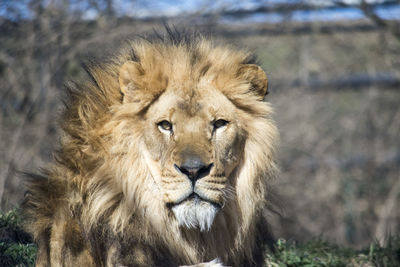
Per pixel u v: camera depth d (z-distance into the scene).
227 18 23.97
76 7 21.73
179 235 7.24
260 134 7.52
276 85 27.81
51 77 21.30
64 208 7.30
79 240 7.21
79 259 7.21
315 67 29.81
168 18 22.25
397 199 27.17
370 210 27.25
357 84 28.55
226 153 7.23
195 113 7.14
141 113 7.25
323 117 29.72
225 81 7.43
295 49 29.58
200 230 7.03
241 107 7.54
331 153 29.25
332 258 10.48
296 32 25.03
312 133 28.66
